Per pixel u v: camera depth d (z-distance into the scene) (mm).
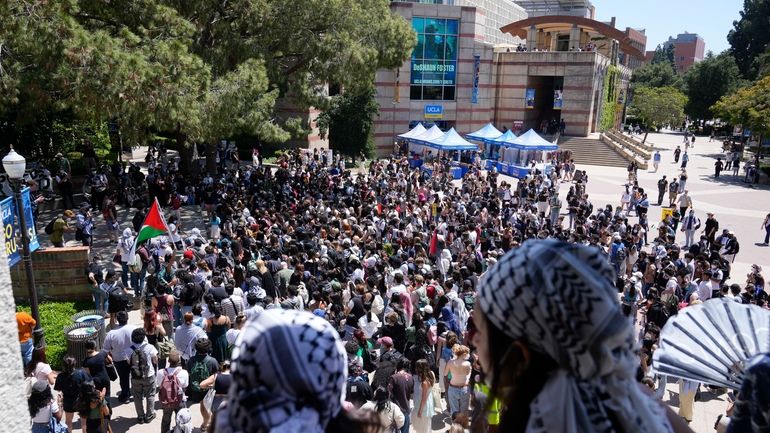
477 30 50969
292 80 26219
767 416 1396
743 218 29016
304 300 12031
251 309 10367
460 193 26703
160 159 32375
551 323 1056
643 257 16781
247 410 1177
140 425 9477
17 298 14312
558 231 20141
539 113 58656
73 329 10953
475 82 50594
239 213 19719
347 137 41031
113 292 12336
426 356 9406
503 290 1119
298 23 23969
